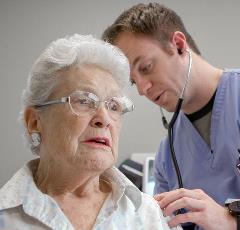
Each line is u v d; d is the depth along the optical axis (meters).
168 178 1.37
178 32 1.22
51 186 0.92
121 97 0.92
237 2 2.37
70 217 0.89
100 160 0.84
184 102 1.28
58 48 0.88
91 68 0.89
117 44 1.19
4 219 0.83
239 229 1.01
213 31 2.37
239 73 1.35
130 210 0.97
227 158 1.25
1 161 2.32
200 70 1.29
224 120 1.28
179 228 1.04
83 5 2.36
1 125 2.32
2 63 2.33
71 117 0.84
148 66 1.19
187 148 1.34
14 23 2.34
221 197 1.24
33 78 0.88
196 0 2.37
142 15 1.20
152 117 2.37
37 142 0.93
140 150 2.37
